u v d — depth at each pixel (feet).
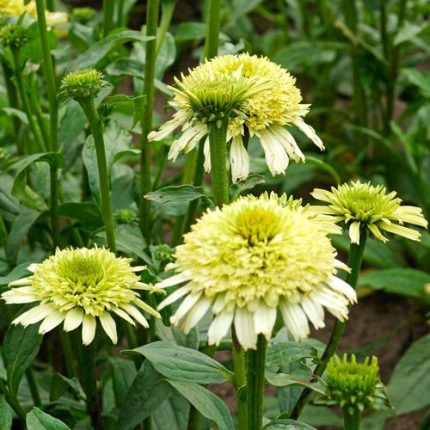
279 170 2.46
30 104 3.39
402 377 3.36
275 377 2.31
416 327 3.98
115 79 3.29
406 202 4.37
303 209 2.30
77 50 3.53
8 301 2.38
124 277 2.41
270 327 2.08
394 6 5.11
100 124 2.61
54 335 3.77
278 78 2.52
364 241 2.53
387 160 4.51
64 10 5.79
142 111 3.02
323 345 2.78
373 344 3.77
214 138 2.35
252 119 2.46
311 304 2.12
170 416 2.83
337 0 5.30
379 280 3.67
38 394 3.08
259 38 5.69
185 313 2.12
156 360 2.39
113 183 3.29
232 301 2.11
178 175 3.48
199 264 2.14
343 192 2.54
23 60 3.14
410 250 4.04
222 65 2.52
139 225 3.14
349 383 2.30
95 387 2.73
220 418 2.43
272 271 2.10
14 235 3.04
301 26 5.40
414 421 3.59
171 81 5.85
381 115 4.86
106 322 2.37
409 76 4.12
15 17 3.25
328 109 4.72
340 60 5.08
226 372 2.39
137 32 2.93
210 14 2.91
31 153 3.62
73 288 2.38
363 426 3.27
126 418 2.67
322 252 2.16
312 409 3.42
